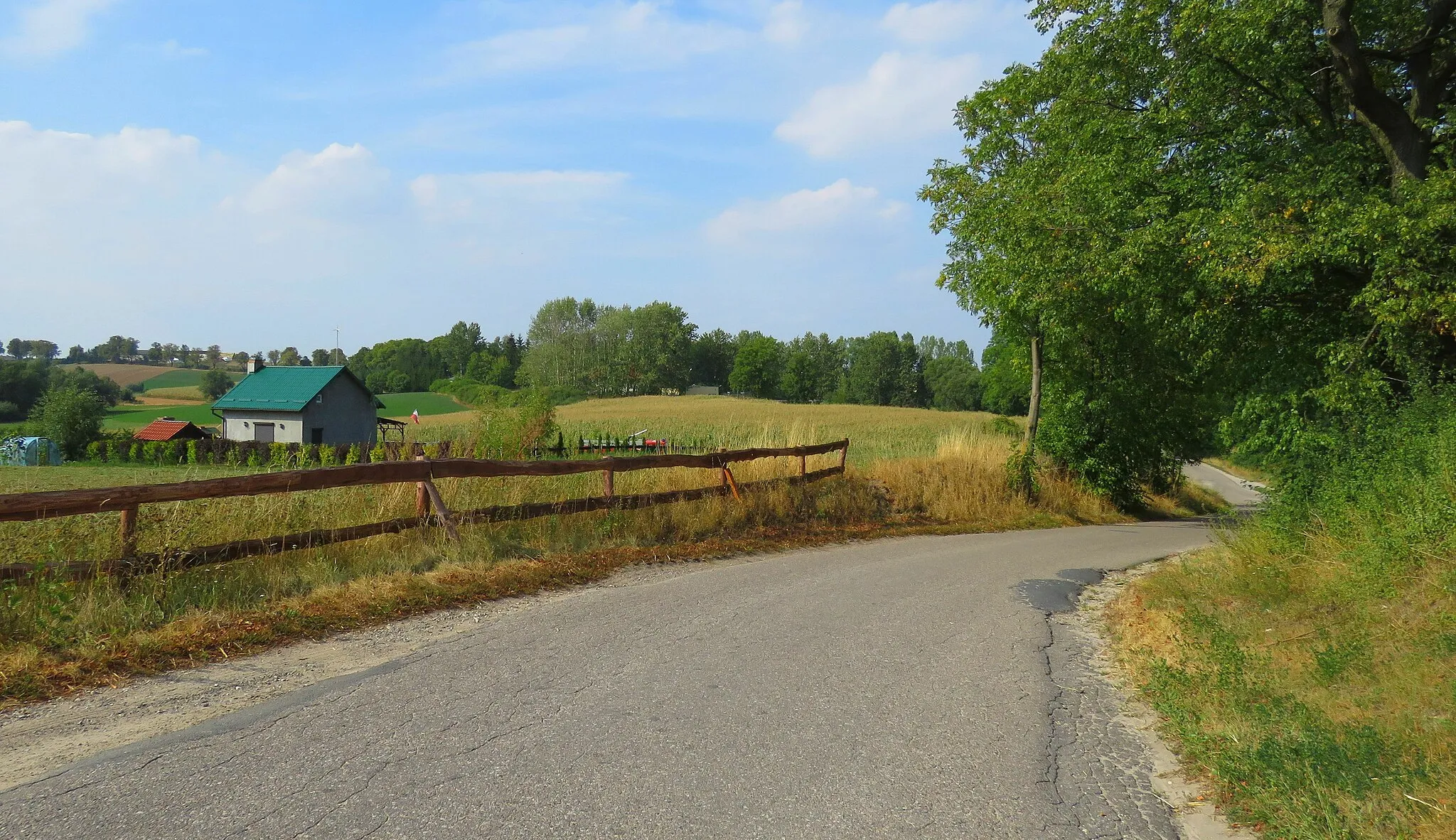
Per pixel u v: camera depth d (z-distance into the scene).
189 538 7.35
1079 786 4.32
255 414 46.97
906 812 3.86
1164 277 13.09
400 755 4.23
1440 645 5.29
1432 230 9.82
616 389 115.00
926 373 128.12
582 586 8.82
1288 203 11.35
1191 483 39.28
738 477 14.71
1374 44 13.16
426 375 137.75
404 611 7.25
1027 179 17.16
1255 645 6.57
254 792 3.76
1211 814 4.11
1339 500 8.59
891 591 9.21
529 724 4.72
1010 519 18.30
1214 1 12.01
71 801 3.63
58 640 5.65
